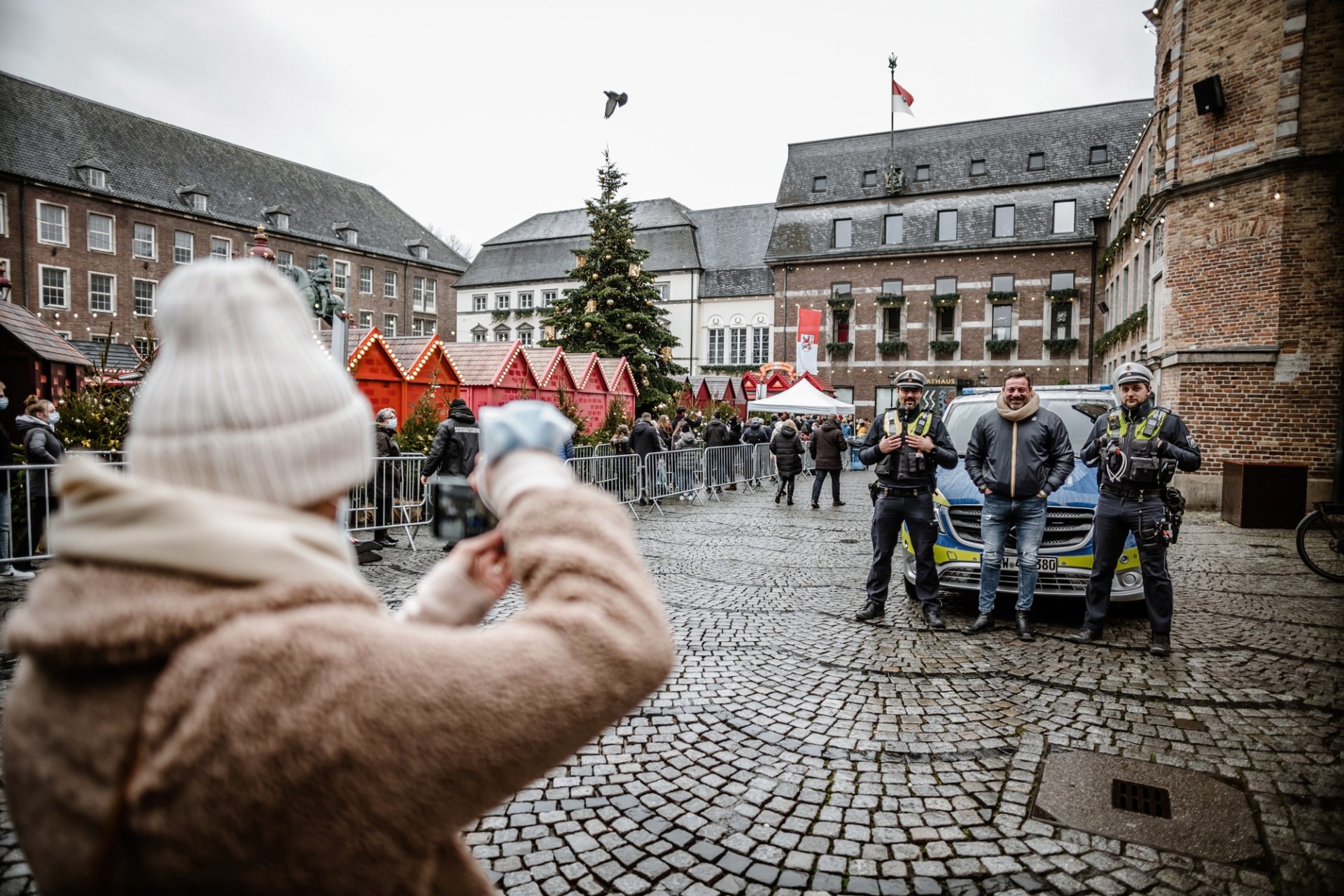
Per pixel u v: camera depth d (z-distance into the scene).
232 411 0.67
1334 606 6.46
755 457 17.98
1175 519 5.13
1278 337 12.57
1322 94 12.12
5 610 5.81
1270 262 12.63
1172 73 14.09
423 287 57.09
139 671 0.64
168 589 0.63
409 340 14.12
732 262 47.53
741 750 3.71
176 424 0.68
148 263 41.69
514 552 0.82
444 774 0.65
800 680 4.66
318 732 0.61
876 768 3.52
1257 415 12.79
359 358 12.26
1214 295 13.40
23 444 7.55
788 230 40.00
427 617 0.92
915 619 6.09
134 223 41.28
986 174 36.78
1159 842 2.91
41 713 0.68
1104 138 35.16
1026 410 5.47
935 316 37.03
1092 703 4.27
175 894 0.65
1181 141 13.89
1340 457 11.97
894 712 4.16
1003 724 4.00
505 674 0.68
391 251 54.47
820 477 13.73
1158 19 15.91
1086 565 5.76
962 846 2.90
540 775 0.72
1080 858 2.82
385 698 0.63
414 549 8.75
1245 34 12.83
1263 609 6.32
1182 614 6.18
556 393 17.69
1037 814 3.12
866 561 8.61
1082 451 5.59
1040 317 35.06
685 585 7.31
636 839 2.94
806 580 7.59
